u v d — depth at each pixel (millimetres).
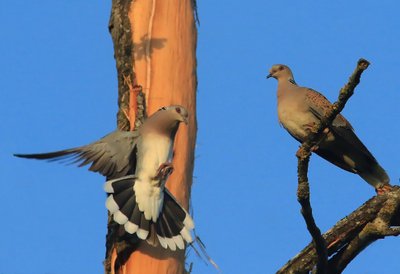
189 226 9344
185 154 10469
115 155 9398
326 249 9492
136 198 9211
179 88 10742
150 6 11039
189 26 11125
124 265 9664
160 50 10844
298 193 9023
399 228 9664
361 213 9953
